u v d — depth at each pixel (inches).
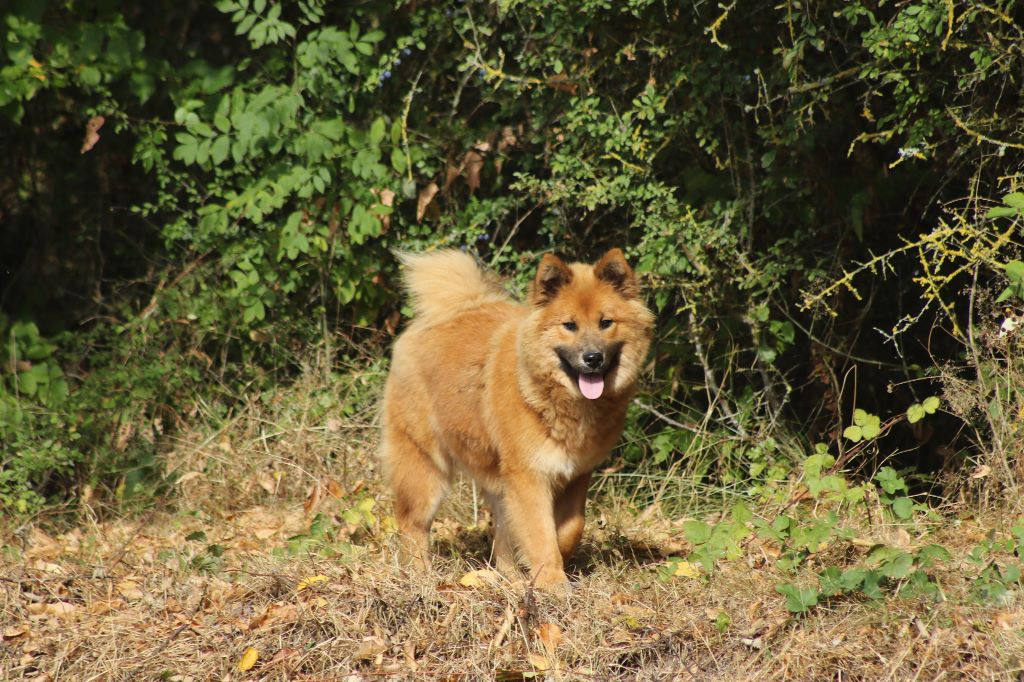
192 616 316.8
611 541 381.7
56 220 545.3
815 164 427.8
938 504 410.0
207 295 503.5
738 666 273.3
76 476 461.4
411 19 485.4
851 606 288.0
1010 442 363.9
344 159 483.2
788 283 458.9
